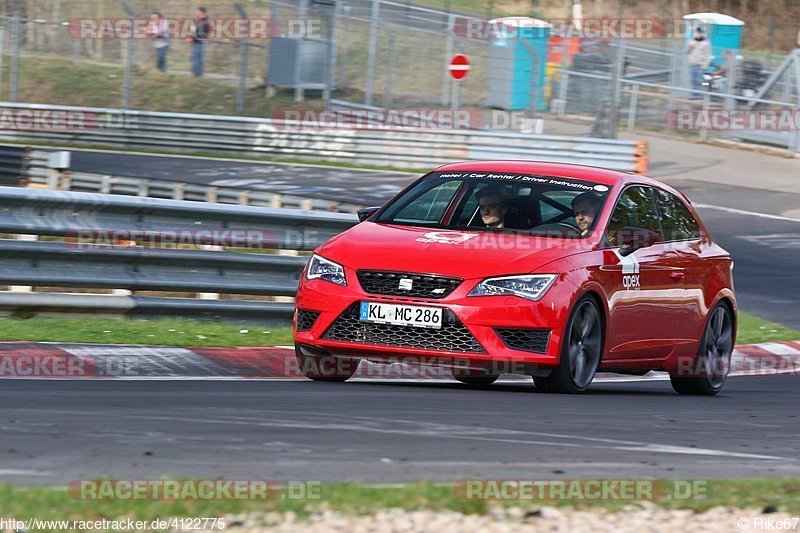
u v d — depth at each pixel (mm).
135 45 115125
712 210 72062
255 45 103625
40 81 110688
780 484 15039
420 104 97500
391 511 12773
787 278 53812
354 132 85000
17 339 27609
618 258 26141
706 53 99750
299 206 57625
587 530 12492
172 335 29922
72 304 30562
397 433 18156
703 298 29641
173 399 20984
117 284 31297
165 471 14547
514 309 23609
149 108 105500
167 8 119250
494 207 26547
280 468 15070
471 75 96750
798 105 92250
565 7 143625
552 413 21547
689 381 29891
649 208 28594
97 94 108375
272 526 12102
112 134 91625
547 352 23891
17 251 29828
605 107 90688
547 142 79500
